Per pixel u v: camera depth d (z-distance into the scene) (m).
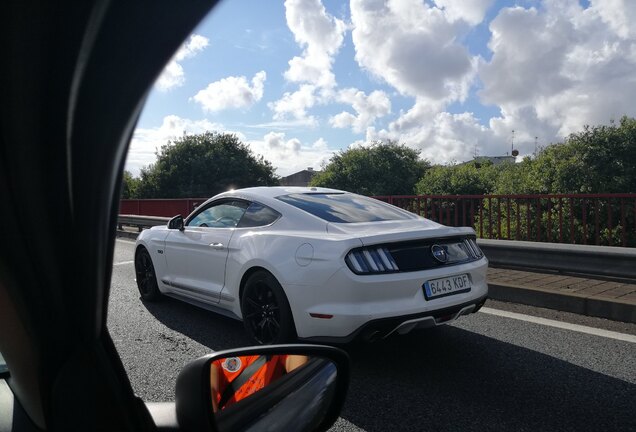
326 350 1.62
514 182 18.89
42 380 0.96
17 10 0.62
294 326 3.93
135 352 4.37
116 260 9.78
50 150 0.75
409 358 4.14
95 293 0.91
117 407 1.01
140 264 6.29
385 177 38.00
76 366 0.96
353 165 38.94
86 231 0.85
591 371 3.81
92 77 0.70
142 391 3.55
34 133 0.72
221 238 4.79
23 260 0.82
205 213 5.43
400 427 3.01
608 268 5.95
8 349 0.95
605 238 9.70
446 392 3.48
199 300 5.15
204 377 1.24
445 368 3.91
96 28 0.65
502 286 5.95
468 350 4.29
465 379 3.70
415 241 3.88
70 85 0.70
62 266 0.85
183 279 5.39
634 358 4.05
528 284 6.03
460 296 3.94
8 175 0.74
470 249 4.26
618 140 16.02
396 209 4.93
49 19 0.63
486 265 4.30
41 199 0.78
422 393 3.47
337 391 1.65
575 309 5.36
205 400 1.23
